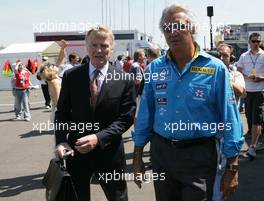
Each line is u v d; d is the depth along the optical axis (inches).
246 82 292.2
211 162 118.3
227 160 119.3
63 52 249.4
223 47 225.3
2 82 1272.1
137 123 130.9
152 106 128.9
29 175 273.7
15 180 262.7
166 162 121.6
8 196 230.4
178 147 119.3
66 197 125.5
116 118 140.5
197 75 117.9
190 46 118.2
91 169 142.4
